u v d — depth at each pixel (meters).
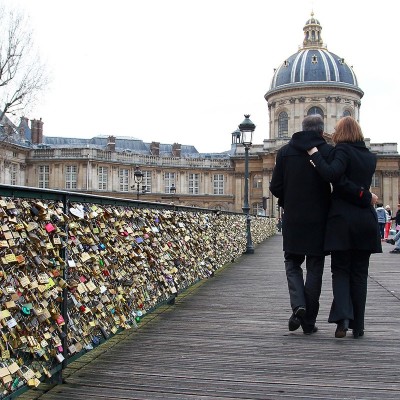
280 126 67.25
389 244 25.19
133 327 6.33
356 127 6.01
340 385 4.36
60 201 4.56
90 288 4.85
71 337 4.58
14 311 3.66
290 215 6.02
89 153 55.72
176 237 8.27
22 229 3.82
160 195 61.78
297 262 6.16
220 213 12.82
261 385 4.36
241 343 5.72
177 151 66.75
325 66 65.75
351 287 5.97
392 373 4.66
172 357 5.19
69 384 4.39
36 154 56.22
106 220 5.54
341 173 5.66
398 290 9.42
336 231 5.73
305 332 6.12
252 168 64.38
